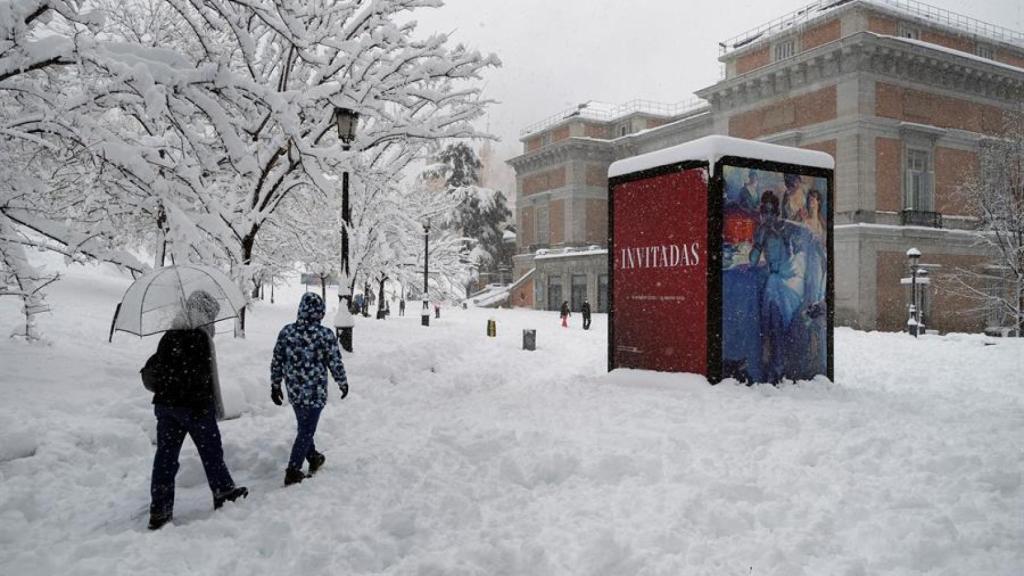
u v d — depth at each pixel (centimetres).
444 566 377
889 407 843
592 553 384
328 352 566
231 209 1296
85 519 478
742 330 978
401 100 1328
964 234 3588
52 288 2109
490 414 803
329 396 926
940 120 3641
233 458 626
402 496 500
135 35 1414
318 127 1324
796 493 487
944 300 3588
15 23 778
